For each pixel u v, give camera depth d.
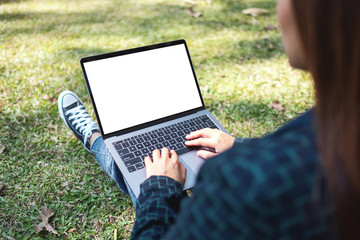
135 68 1.65
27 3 4.00
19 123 2.29
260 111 2.47
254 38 3.42
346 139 0.47
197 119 1.70
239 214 0.47
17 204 1.78
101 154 1.80
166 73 1.70
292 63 0.66
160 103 1.66
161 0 4.18
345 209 0.49
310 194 0.47
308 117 0.64
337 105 0.48
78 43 3.20
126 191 1.73
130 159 1.45
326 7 0.46
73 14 3.76
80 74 2.79
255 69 2.96
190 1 4.11
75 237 1.65
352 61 0.46
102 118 1.54
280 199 0.46
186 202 0.56
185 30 3.51
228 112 2.46
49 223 1.70
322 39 0.48
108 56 1.60
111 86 1.59
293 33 0.60
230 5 4.12
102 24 3.56
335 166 0.48
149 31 3.45
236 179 0.47
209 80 2.79
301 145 0.49
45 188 1.88
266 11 3.97
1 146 2.10
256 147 0.50
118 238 1.66
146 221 0.89
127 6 3.98
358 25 0.45
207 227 0.50
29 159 2.05
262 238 0.48
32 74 2.75
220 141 1.42
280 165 0.47
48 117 2.36
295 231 0.48
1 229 1.66
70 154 2.10
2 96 2.51
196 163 1.43
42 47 3.11
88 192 1.87
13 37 3.25
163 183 1.02
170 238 0.58
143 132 1.58
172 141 1.55
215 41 3.34
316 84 0.51
